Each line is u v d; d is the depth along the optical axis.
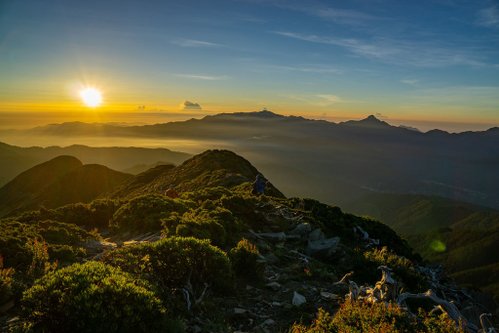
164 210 18.86
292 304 9.29
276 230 17.72
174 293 8.52
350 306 7.63
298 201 24.22
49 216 21.56
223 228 14.35
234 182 41.84
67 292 6.36
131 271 8.66
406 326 6.77
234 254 11.21
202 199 23.70
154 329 6.42
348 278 12.59
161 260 9.11
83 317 5.96
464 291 18.06
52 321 6.17
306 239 16.88
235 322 8.26
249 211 18.89
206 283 9.12
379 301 8.45
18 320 6.77
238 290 10.00
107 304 6.24
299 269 12.40
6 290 7.52
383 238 23.28
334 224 21.09
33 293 6.38
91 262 7.59
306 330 7.35
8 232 13.51
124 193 78.81
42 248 10.84
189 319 7.75
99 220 21.88
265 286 10.47
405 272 14.37
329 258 14.88
